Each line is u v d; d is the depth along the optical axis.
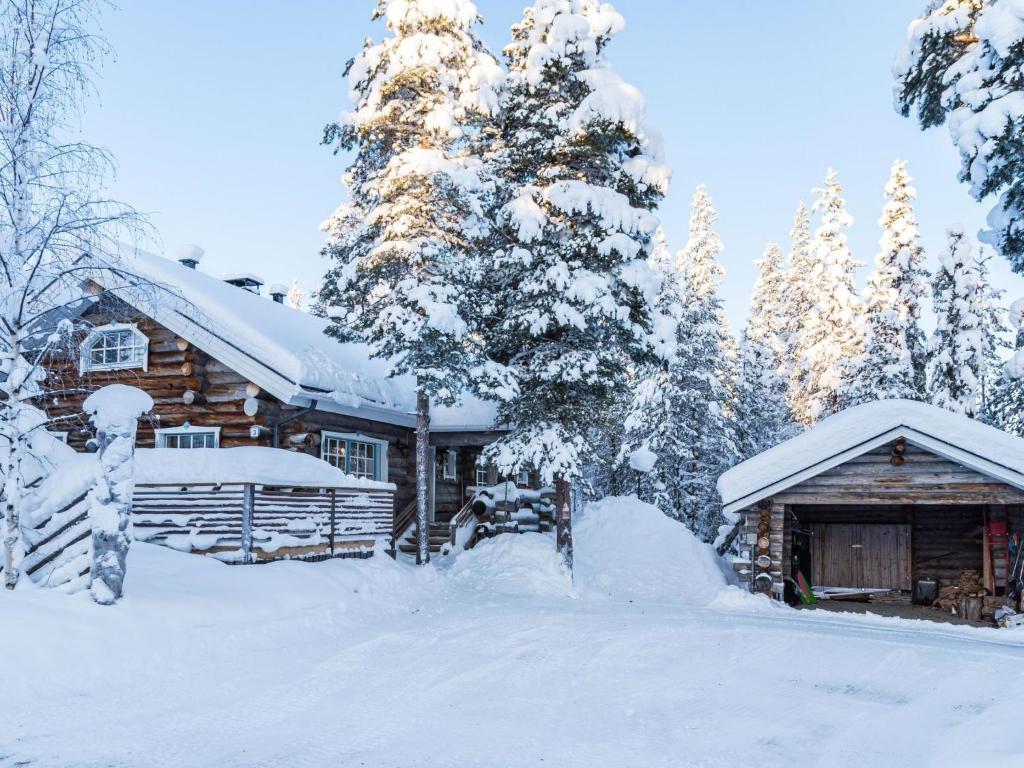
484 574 17.50
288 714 6.95
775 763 5.78
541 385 17.75
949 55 17.75
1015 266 16.86
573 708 7.26
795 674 8.71
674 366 30.20
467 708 7.22
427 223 17.27
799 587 18.39
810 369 40.91
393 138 18.58
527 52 19.14
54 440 11.93
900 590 20.67
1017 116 14.68
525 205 17.11
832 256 39.38
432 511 23.44
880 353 30.23
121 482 9.43
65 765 5.60
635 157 18.33
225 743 6.14
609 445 33.28
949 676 8.65
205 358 18.06
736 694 7.80
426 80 17.52
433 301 16.06
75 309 11.99
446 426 22.48
